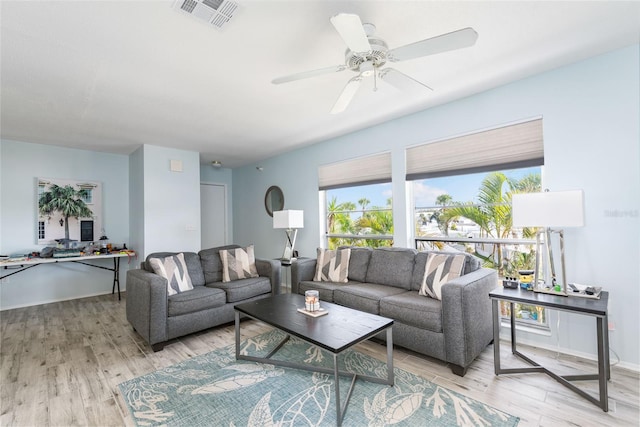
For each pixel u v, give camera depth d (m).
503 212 2.94
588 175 2.34
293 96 2.88
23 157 4.28
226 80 2.53
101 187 4.89
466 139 3.07
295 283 3.59
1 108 3.04
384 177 3.79
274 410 1.79
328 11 1.71
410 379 2.12
